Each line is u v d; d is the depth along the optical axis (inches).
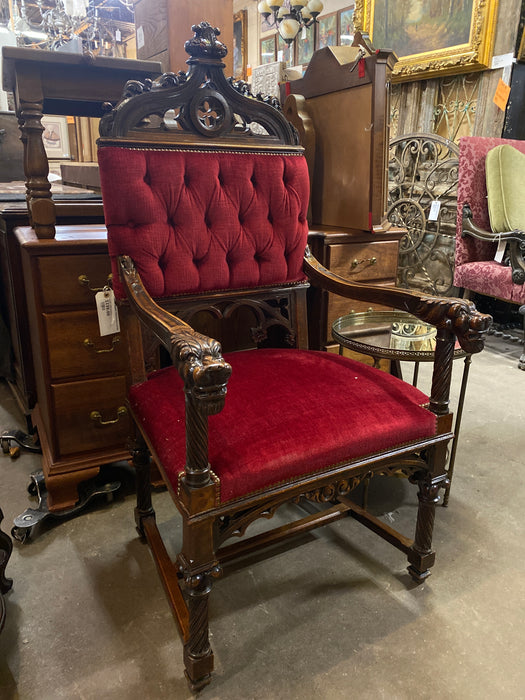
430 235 140.6
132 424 50.1
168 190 46.6
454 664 41.8
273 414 39.5
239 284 52.1
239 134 51.3
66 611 46.7
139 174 45.1
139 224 46.1
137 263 46.3
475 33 126.9
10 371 89.4
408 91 151.6
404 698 38.9
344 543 56.2
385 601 48.2
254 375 45.4
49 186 56.9
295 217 53.6
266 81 91.6
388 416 41.6
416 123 151.4
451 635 44.5
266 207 52.1
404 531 57.8
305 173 54.0
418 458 44.5
